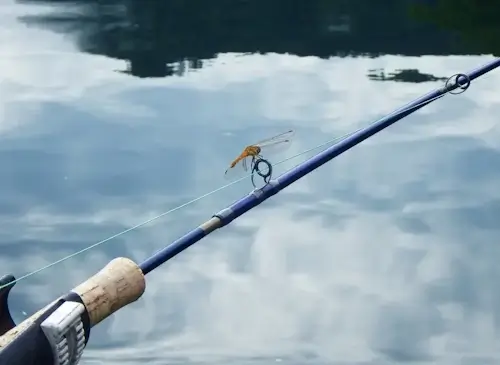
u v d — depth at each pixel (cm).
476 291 584
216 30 1059
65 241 640
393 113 367
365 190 711
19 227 659
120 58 981
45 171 738
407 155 766
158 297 573
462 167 746
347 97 884
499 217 669
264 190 306
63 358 228
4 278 250
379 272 605
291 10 1099
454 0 1084
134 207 688
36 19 1084
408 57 978
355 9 1106
